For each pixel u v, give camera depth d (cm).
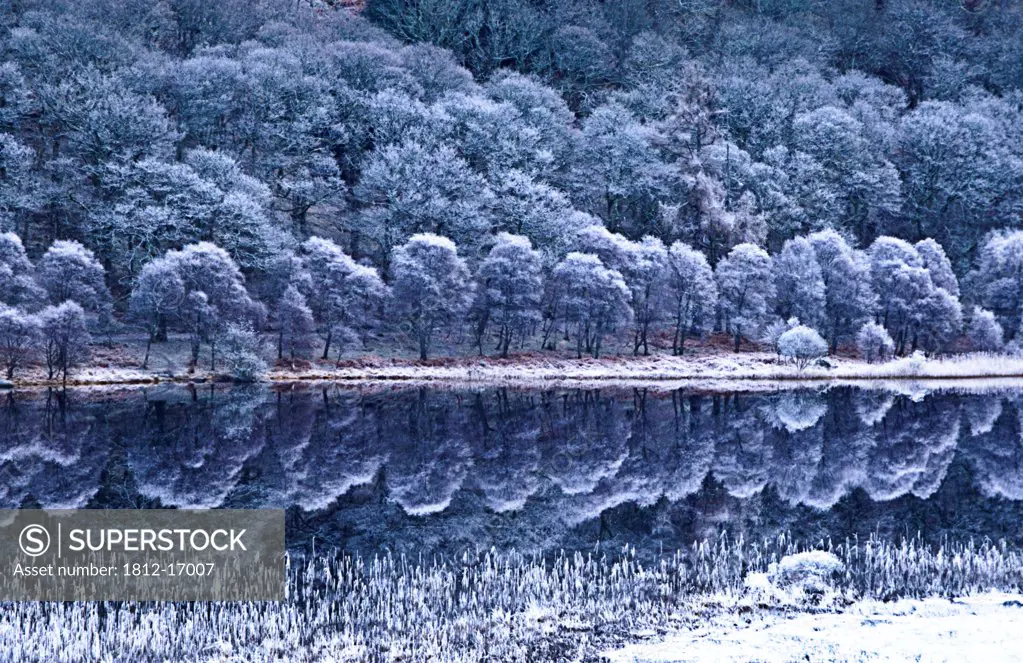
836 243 10281
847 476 3653
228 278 8112
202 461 3972
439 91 14162
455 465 3978
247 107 11644
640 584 2056
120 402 6009
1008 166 13338
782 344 8919
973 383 8275
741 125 14262
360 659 1579
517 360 9031
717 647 1523
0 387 6719
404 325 9606
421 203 10419
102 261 9638
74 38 11500
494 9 18950
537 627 1723
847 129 13300
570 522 2861
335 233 11506
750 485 3484
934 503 3094
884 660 1393
